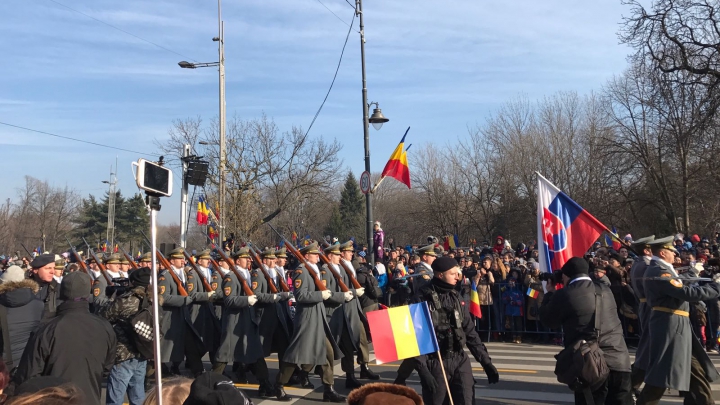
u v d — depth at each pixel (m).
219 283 9.33
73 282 4.73
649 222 32.81
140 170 3.93
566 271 5.65
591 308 5.38
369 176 14.59
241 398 2.43
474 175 42.12
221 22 22.69
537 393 8.11
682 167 27.88
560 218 7.81
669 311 6.12
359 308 9.20
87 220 60.09
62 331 4.54
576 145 37.78
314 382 9.21
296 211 35.66
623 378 5.43
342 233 58.03
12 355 5.52
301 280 8.01
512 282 13.25
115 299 6.20
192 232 34.56
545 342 13.23
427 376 5.06
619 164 31.02
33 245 60.41
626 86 30.62
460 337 5.21
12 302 5.55
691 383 6.27
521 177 39.25
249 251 9.16
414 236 47.91
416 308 5.11
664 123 27.91
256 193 25.80
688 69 21.81
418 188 44.91
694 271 7.84
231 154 26.39
